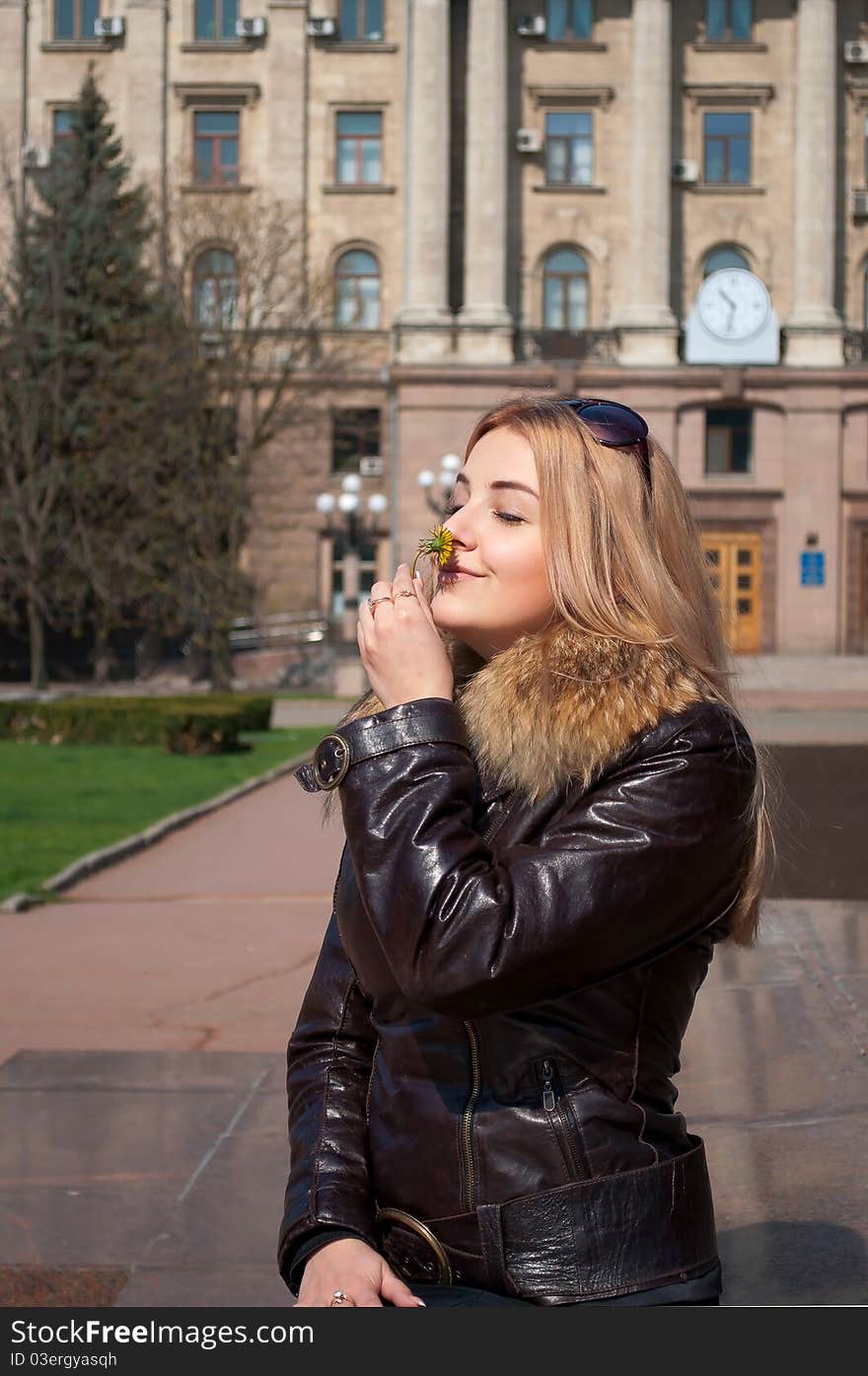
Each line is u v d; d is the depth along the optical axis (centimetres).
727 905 157
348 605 3931
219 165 4328
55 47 4353
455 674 183
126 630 4359
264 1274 370
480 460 169
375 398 4312
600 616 159
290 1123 174
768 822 176
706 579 174
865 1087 498
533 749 151
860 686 3978
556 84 4278
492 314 4228
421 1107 154
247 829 1374
